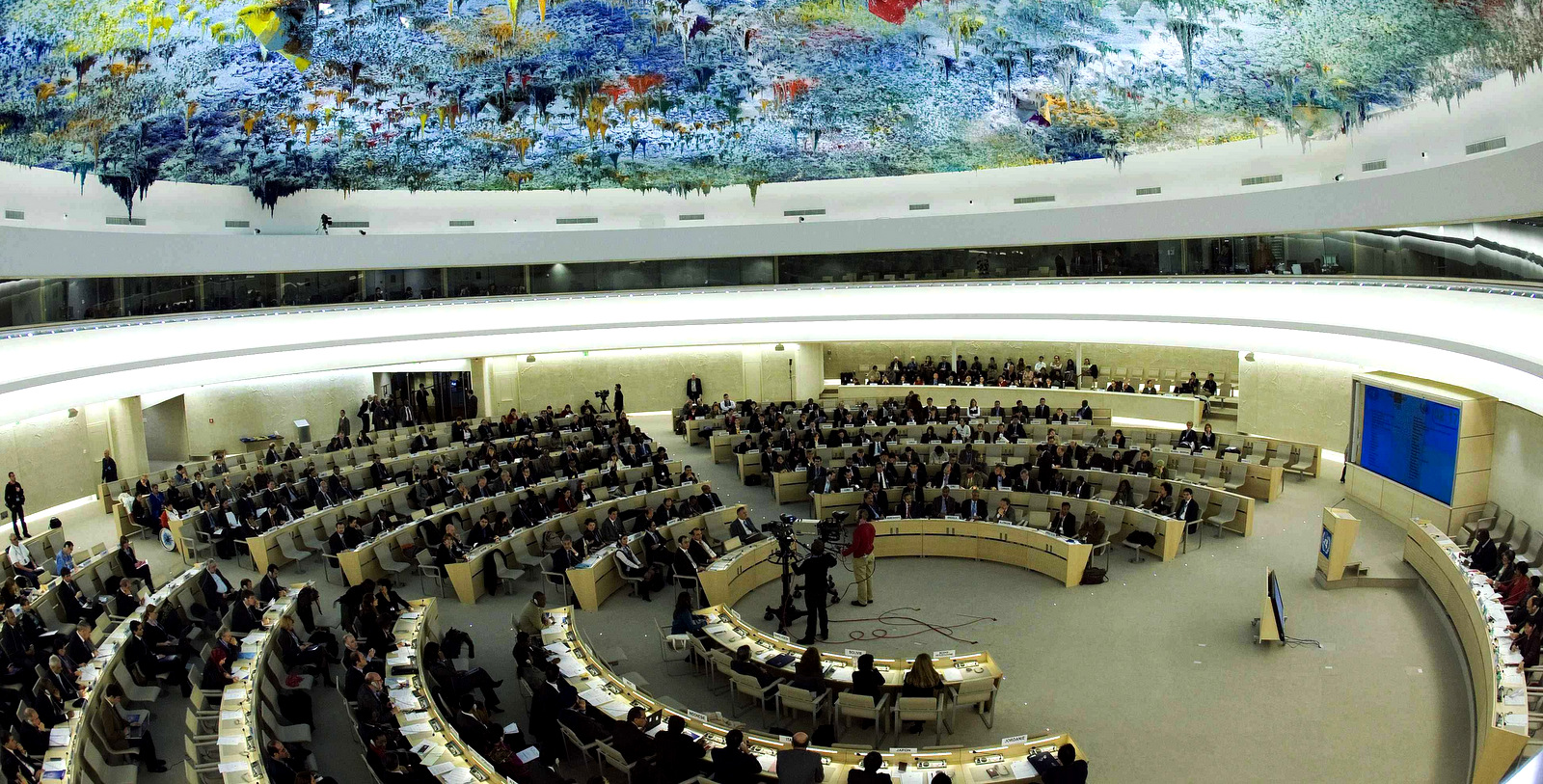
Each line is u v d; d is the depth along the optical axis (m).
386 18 23.56
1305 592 19.09
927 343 38.75
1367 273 22.94
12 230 20.80
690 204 34.75
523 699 15.98
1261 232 25.08
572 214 34.28
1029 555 20.88
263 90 25.14
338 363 31.98
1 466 25.83
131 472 29.00
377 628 16.02
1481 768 11.91
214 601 18.52
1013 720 14.80
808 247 33.66
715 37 25.70
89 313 25.06
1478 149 19.34
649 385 37.91
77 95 21.39
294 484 25.72
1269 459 25.69
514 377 36.22
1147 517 21.36
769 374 37.62
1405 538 20.67
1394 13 18.31
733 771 11.95
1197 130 26.55
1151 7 21.95
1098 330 31.41
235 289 29.16
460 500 24.47
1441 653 16.28
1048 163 31.02
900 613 18.97
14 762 11.86
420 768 12.12
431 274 32.94
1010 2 23.58
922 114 29.59
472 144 30.61
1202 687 15.51
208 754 13.06
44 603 17.16
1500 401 20.48
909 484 23.84
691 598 20.02
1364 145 23.23
